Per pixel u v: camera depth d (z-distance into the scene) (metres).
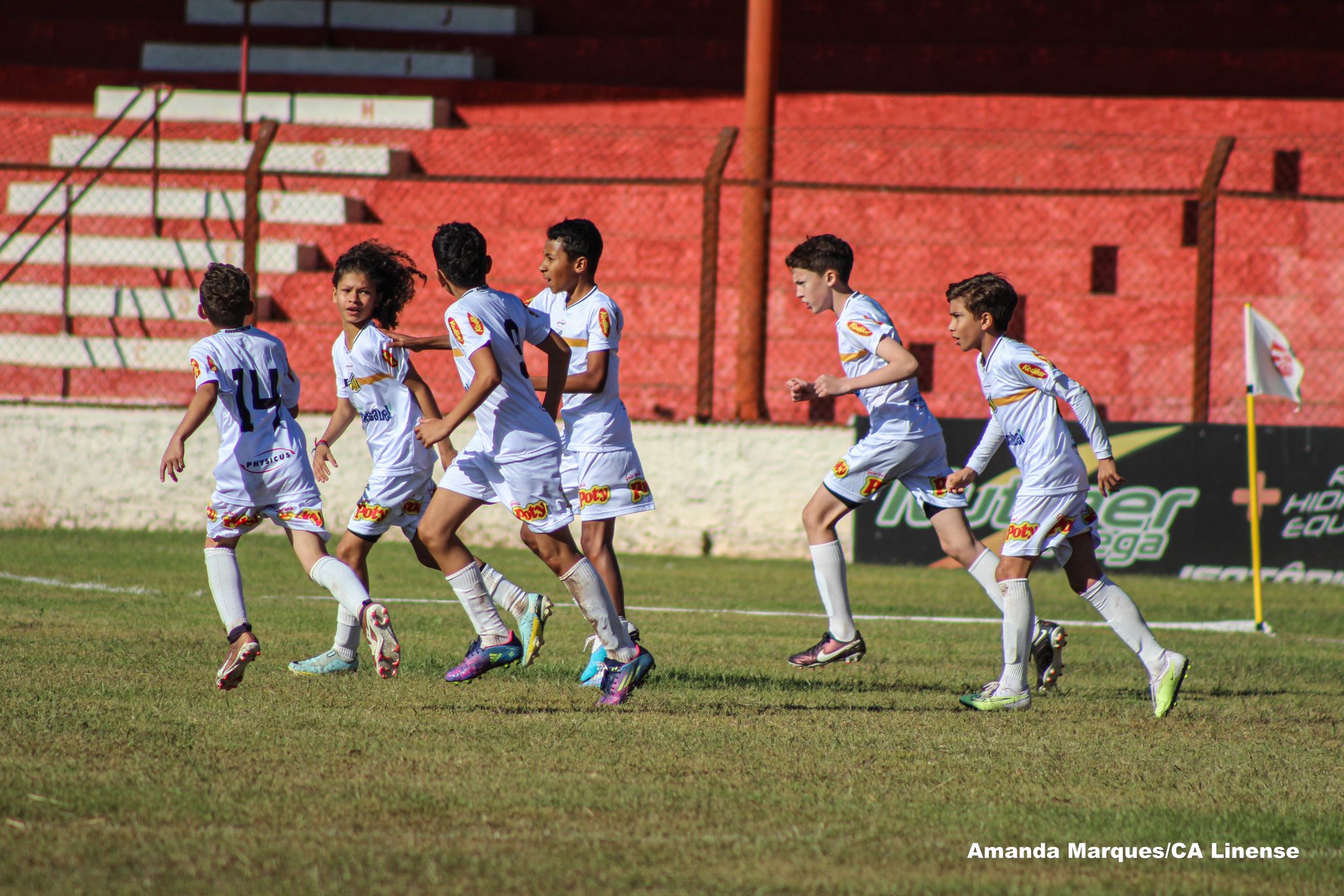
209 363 18.61
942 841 13.66
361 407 21.20
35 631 24.92
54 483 44.94
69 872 11.94
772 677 22.80
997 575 20.38
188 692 19.61
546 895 11.74
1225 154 42.44
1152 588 39.22
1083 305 52.62
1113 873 12.89
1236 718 20.19
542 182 44.12
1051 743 18.06
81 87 66.19
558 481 19.25
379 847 12.85
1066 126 61.09
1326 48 65.69
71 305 55.06
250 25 68.06
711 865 12.65
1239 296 53.09
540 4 69.00
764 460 43.69
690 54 66.81
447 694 20.20
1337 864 13.27
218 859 12.37
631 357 53.56
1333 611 35.28
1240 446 41.47
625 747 17.02
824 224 56.25
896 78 65.94
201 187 58.72
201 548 40.81
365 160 58.75
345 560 21.42
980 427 41.44
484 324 18.56
